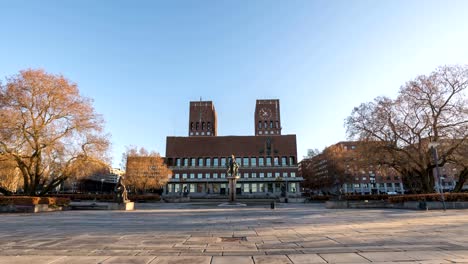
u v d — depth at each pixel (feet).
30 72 95.76
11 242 31.71
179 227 45.85
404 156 109.60
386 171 129.59
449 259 22.44
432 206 84.12
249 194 303.07
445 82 101.04
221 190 315.99
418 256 23.61
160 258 24.03
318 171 319.27
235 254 25.45
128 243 31.01
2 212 83.56
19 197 85.92
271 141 332.80
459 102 99.30
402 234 35.63
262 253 25.82
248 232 39.40
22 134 94.17
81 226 47.75
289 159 327.67
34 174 103.65
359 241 31.14
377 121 108.17
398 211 77.97
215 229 42.96
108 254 25.71
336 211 83.61
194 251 26.86
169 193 315.17
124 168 230.48
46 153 100.99
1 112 89.61
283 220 56.70
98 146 107.34
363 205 104.68
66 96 100.73
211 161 330.34
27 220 59.57
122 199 107.55
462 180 109.50
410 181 123.54
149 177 220.02
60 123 102.53
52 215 74.33
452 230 38.50
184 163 331.77
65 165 105.50
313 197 169.68
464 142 97.81
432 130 101.91
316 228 42.98
